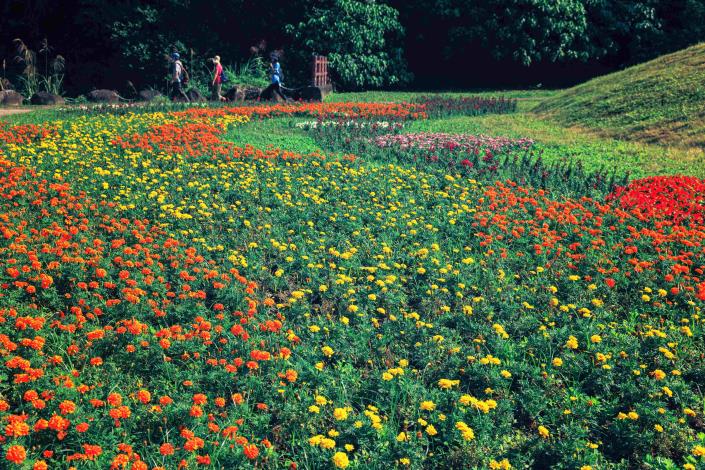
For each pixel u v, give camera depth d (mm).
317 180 9953
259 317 5566
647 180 10031
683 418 4441
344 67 28125
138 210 7984
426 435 4242
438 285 6488
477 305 5934
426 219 8422
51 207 7738
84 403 4191
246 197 8836
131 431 4062
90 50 28219
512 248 7578
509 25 28109
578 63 29641
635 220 8094
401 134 14703
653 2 28188
